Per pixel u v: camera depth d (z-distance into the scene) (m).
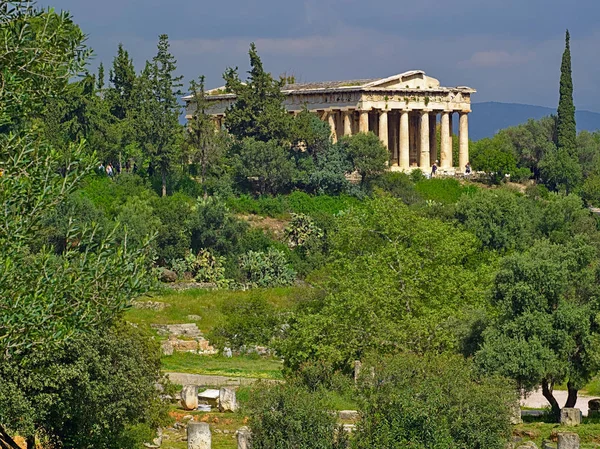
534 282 98.88
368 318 109.12
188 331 151.25
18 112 55.97
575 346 97.62
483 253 152.88
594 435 85.88
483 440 75.00
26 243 54.44
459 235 126.62
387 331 107.12
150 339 86.81
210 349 142.00
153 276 56.41
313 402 77.19
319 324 110.06
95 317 54.28
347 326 109.25
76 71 57.53
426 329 105.25
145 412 76.94
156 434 84.62
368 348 107.19
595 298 98.69
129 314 157.12
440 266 118.25
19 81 55.25
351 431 77.75
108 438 72.06
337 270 123.88
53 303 52.38
